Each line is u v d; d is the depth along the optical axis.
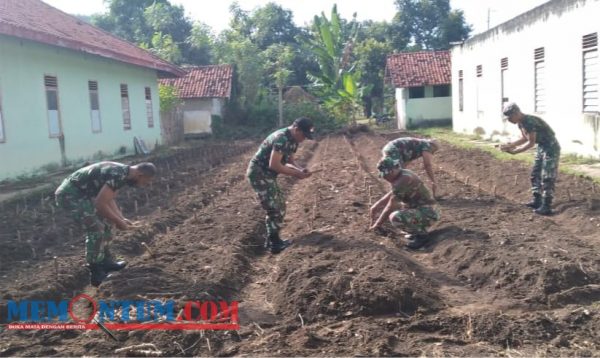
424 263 6.71
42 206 10.56
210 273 6.12
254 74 36.25
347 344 4.45
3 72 13.77
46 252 7.39
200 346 4.50
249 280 6.39
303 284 5.54
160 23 47.50
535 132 8.54
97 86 19.31
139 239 7.84
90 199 6.02
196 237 7.83
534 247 6.42
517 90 18.70
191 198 10.95
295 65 49.19
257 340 4.60
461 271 6.20
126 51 20.45
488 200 9.55
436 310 5.15
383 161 7.13
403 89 32.97
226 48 37.56
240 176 14.26
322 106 35.28
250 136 32.09
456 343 4.46
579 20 14.34
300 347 4.41
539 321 4.65
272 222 7.33
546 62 16.39
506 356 4.19
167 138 27.58
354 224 8.13
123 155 21.25
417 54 35.06
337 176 13.21
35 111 15.25
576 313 4.85
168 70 23.55
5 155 13.85
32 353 4.43
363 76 43.41
